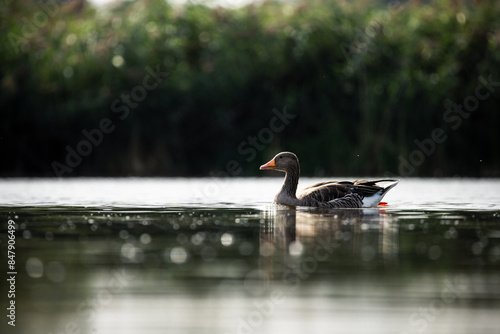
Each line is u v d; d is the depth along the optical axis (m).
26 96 29.47
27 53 29.47
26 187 22.20
